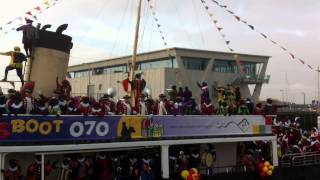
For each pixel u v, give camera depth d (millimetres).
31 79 14305
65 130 12391
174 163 15211
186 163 15203
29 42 14172
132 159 14422
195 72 56406
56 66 14602
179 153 15336
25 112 12227
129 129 13586
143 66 60469
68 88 14445
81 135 12664
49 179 13289
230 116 16266
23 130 11680
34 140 11844
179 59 55219
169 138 14422
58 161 13406
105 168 13938
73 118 12547
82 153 13781
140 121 13844
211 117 15656
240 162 17438
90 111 12992
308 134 22172
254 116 17109
